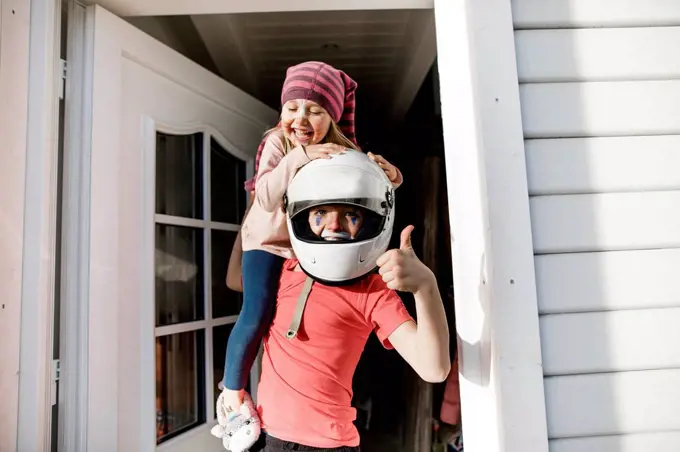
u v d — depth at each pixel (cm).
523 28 102
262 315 96
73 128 111
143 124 126
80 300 108
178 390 135
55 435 107
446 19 107
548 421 93
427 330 79
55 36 108
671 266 97
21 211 101
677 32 103
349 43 204
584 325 95
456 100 104
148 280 123
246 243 102
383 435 240
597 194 98
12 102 101
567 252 97
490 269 94
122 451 114
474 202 99
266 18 183
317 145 89
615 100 101
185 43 196
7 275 98
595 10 103
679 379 95
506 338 92
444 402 182
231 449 91
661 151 100
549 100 100
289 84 95
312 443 85
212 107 151
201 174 145
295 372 88
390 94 261
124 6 117
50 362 102
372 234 84
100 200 112
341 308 89
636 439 94
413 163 251
